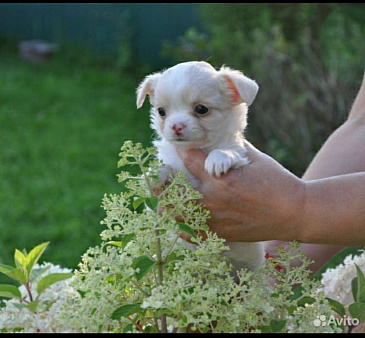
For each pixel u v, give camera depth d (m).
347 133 0.71
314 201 0.54
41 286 0.50
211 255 0.48
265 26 1.85
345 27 1.78
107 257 0.48
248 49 1.80
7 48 3.05
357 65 1.65
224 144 0.62
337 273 0.61
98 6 2.90
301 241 0.55
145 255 0.49
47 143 1.94
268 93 1.72
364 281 0.50
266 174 0.55
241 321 0.47
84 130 2.05
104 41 2.91
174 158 0.62
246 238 0.56
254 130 1.73
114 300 0.47
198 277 0.48
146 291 0.48
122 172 0.50
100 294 0.47
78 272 0.49
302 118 1.67
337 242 0.54
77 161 1.80
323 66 1.69
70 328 0.47
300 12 1.86
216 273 0.49
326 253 0.67
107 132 2.03
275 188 0.54
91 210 1.50
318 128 1.65
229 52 1.85
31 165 1.78
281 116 1.70
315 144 1.64
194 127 0.61
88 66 2.77
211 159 0.55
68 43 3.04
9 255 1.29
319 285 0.51
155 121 0.67
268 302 0.48
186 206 0.54
